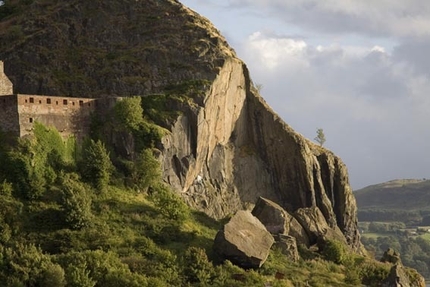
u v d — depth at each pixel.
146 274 103.19
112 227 115.50
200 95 145.88
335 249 134.62
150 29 163.25
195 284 105.69
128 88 151.00
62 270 96.56
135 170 130.50
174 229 120.12
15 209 111.62
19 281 95.19
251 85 164.00
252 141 162.75
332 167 169.12
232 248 114.38
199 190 144.62
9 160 116.44
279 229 134.50
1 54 158.62
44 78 153.62
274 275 116.88
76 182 121.56
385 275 129.50
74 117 131.38
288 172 161.25
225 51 158.50
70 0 171.12
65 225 111.56
